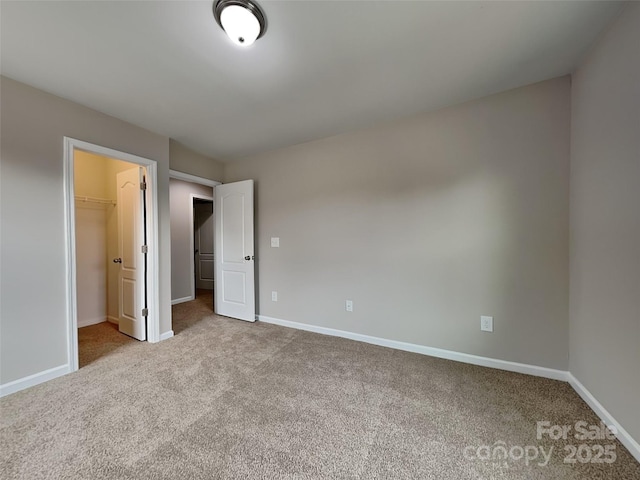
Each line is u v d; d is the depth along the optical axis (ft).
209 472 4.08
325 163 9.93
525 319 6.93
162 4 4.18
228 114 8.00
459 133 7.60
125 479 3.95
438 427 5.03
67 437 4.78
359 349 8.61
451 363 7.60
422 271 8.21
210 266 19.27
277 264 11.21
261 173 11.57
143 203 9.25
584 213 5.76
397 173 8.55
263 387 6.41
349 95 7.06
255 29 4.48
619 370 4.67
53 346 6.82
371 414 5.41
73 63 5.64
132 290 9.66
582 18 4.63
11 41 4.97
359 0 4.17
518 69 6.09
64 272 7.00
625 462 4.21
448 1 4.24
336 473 4.06
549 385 6.37
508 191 7.04
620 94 4.61
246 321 11.61
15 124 6.25
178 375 6.98
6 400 5.87
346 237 9.53
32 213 6.51
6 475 4.02
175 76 6.13
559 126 6.46
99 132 7.73
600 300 5.21
